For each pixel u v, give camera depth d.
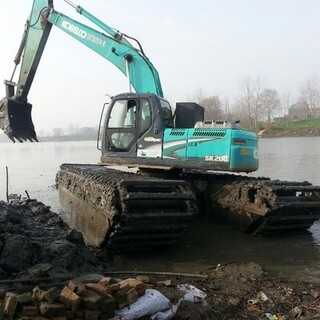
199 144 9.10
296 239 8.83
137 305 4.61
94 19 11.78
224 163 8.83
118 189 7.22
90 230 8.41
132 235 7.30
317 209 9.02
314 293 5.82
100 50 11.57
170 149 9.36
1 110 12.28
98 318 4.34
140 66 11.02
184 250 8.10
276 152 31.33
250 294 5.80
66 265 6.48
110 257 7.60
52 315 4.23
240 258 7.64
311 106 65.81
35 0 12.48
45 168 29.34
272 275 6.72
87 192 8.77
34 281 5.75
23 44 12.64
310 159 25.30
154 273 6.62
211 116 43.94
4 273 6.03
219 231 9.27
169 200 7.44
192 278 6.46
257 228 8.81
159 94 10.81
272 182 8.86
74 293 4.41
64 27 12.09
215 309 5.25
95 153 47.66
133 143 9.85
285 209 8.66
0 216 7.56
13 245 6.29
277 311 5.30
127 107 10.03
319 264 7.27
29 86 12.57
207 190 10.16
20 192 17.03
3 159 42.09
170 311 4.82
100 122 10.66
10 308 4.15
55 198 15.24
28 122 12.62
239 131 8.99
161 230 7.39
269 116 60.94
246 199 8.91
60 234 7.93
